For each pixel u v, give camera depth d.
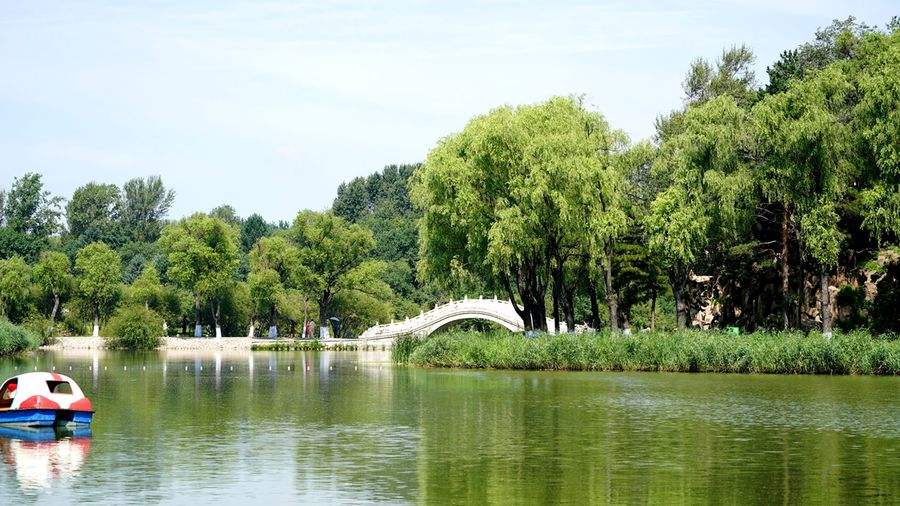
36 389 37.44
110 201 195.12
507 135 67.75
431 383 55.06
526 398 46.47
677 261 71.06
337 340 116.19
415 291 148.00
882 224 65.31
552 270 73.12
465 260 72.75
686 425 37.50
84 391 53.38
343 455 31.66
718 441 33.91
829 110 68.38
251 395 50.38
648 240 74.69
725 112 69.56
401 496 26.08
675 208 69.44
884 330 70.12
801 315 72.38
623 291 83.25
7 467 29.80
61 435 35.91
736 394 47.28
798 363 57.97
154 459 31.05
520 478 28.14
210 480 27.97
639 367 61.78
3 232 151.62
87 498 25.86
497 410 42.16
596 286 80.69
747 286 78.81
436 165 70.50
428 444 33.66
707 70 100.69
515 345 64.88
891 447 32.66
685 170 69.62
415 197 73.50
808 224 64.44
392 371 66.81
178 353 107.19
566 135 67.00
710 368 60.19
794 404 43.25
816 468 29.33
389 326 112.00
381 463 30.36
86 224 190.88
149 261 161.50
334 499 25.73
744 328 78.00
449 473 28.84
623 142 72.75
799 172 65.06
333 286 127.94
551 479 28.03
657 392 48.47
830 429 36.38
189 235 123.81
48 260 125.56
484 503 25.30
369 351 109.44
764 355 58.66
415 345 75.19
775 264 76.62
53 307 128.50
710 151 68.88
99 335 123.56
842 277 74.69
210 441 34.50
